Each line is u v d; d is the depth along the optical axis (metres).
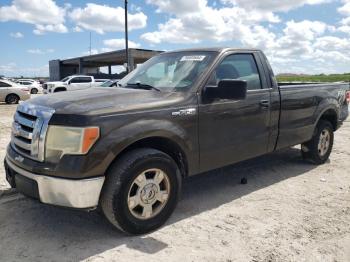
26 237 3.87
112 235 3.91
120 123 3.68
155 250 3.61
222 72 4.75
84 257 3.48
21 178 3.79
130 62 41.12
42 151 3.62
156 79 4.84
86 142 3.48
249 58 5.22
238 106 4.79
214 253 3.56
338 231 4.03
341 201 4.92
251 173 6.18
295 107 5.75
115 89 4.52
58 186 3.50
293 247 3.68
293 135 5.82
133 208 3.82
